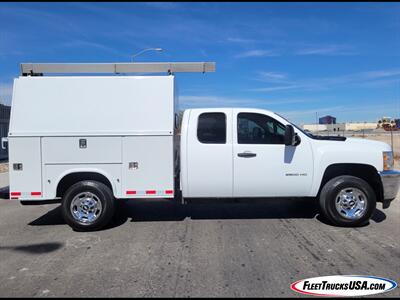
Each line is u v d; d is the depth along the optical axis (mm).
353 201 6680
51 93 6660
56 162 6598
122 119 6641
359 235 6195
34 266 4953
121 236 6297
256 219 7352
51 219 7656
